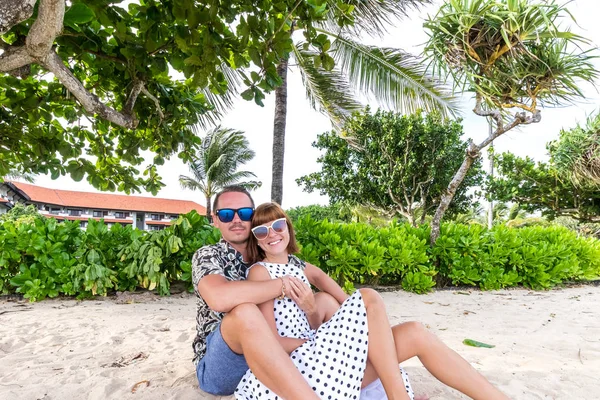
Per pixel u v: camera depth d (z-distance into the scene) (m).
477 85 5.91
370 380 1.95
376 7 7.25
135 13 3.59
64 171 4.94
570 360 3.19
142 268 5.77
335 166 17.91
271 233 2.30
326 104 9.27
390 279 7.24
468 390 1.88
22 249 5.60
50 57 2.58
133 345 3.47
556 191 14.18
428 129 15.50
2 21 1.79
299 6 3.20
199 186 23.95
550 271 7.65
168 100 4.49
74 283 5.51
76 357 3.14
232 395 2.37
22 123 4.35
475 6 5.55
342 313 1.93
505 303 5.89
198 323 2.38
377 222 24.09
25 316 4.61
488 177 15.22
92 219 5.87
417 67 8.06
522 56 5.78
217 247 2.34
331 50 8.53
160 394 2.40
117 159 5.52
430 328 4.25
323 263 6.39
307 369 1.84
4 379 2.66
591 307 5.69
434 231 7.18
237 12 3.25
